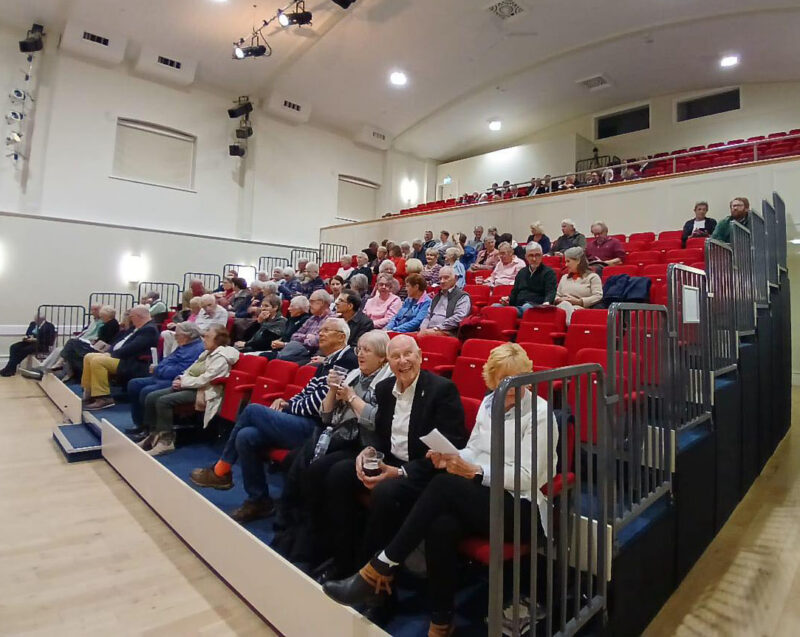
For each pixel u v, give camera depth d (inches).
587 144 421.7
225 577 82.3
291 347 144.7
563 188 310.0
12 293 294.0
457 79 382.9
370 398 85.0
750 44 314.2
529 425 61.4
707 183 235.0
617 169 345.4
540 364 104.6
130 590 79.5
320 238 422.6
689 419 93.6
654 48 334.3
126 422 152.9
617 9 304.7
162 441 128.1
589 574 61.2
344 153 448.5
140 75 338.6
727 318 115.3
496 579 47.7
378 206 475.8
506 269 205.8
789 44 305.9
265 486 92.9
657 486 79.7
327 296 153.5
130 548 93.1
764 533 104.1
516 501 50.6
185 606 75.8
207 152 370.0
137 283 335.0
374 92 395.9
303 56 346.9
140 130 342.6
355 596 59.4
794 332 281.1
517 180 446.3
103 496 117.5
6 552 90.4
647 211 251.9
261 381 122.8
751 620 75.1
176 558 90.0
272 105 385.1
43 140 303.7
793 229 212.7
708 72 352.8
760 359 140.0
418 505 59.9
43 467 135.7
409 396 74.9
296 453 89.2
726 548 98.0
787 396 179.6
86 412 166.4
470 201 378.3
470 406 86.8
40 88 303.0
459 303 148.6
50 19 299.3
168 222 350.9
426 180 504.4
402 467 70.4
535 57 356.8
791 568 90.4
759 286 145.9
